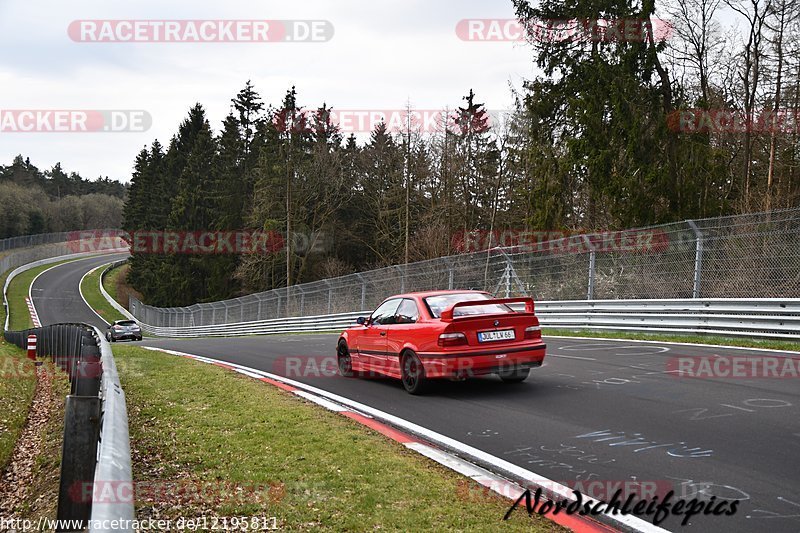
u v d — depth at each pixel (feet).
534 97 80.28
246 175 184.55
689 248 44.57
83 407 12.76
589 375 29.32
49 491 20.65
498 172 120.37
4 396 40.73
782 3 68.49
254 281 155.74
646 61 68.44
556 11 75.00
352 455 17.63
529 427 20.34
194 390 30.32
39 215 341.62
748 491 13.89
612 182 64.90
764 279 39.55
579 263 53.36
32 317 195.11
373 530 12.44
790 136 75.92
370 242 161.99
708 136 68.59
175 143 238.27
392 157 144.15
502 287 60.13
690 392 24.38
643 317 45.91
